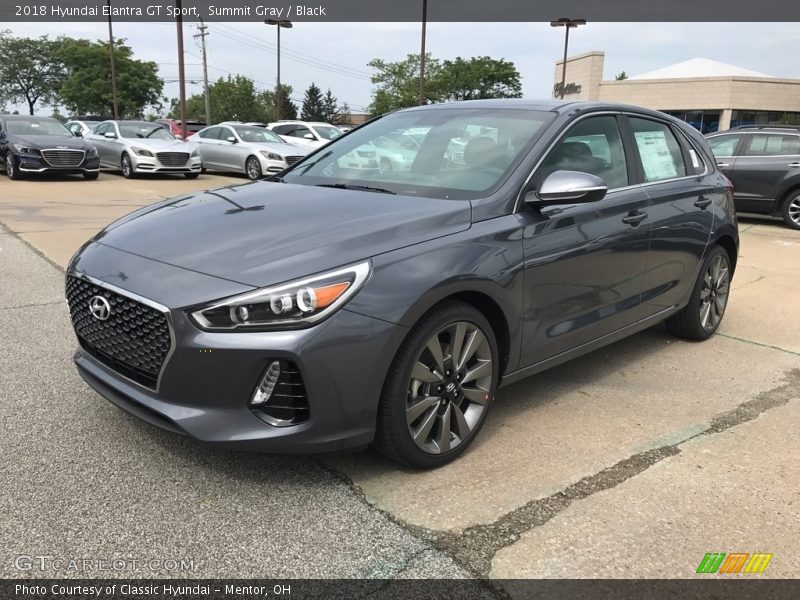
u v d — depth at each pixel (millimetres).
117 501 2631
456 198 3203
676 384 4086
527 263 3146
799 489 2887
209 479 2809
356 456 3057
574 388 3992
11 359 4117
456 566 2328
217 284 2514
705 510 2707
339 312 2496
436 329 2783
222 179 17188
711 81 36812
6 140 14961
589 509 2688
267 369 2490
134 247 2912
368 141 4051
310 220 2949
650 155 4273
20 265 6645
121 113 53906
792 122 36125
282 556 2352
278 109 40969
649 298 4184
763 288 6742
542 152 3398
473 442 3236
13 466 2857
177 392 2551
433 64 63094
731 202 5004
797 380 4203
